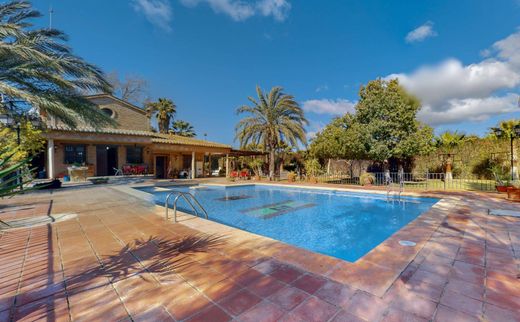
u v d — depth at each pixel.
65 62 7.40
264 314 2.07
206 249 3.66
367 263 3.06
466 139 16.02
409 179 17.17
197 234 4.46
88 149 17.22
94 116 9.48
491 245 3.71
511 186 8.69
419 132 13.49
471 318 1.99
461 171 15.84
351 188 12.44
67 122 8.90
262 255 3.38
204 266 3.06
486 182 13.48
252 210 9.34
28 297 2.40
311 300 2.26
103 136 16.20
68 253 3.58
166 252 3.58
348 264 3.04
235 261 3.20
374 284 2.54
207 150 21.92
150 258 3.36
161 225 5.16
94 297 2.39
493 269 2.89
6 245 3.95
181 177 21.73
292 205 10.25
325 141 15.70
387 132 13.65
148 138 18.23
